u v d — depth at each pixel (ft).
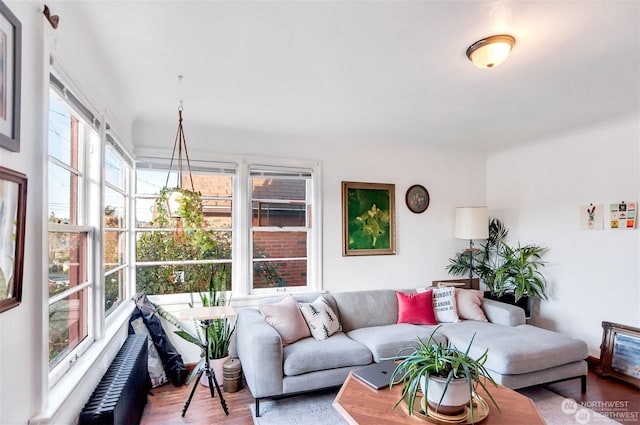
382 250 13.97
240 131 12.17
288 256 12.96
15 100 3.66
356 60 7.11
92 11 5.43
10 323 3.64
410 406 5.21
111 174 8.59
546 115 10.49
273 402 9.16
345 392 6.23
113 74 7.69
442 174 15.07
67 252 5.86
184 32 6.06
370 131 12.28
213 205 11.99
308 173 13.09
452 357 5.27
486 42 6.22
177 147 11.47
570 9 5.40
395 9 5.41
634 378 10.00
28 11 4.09
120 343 8.49
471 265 14.28
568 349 9.26
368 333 10.57
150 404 9.04
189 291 11.60
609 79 7.97
